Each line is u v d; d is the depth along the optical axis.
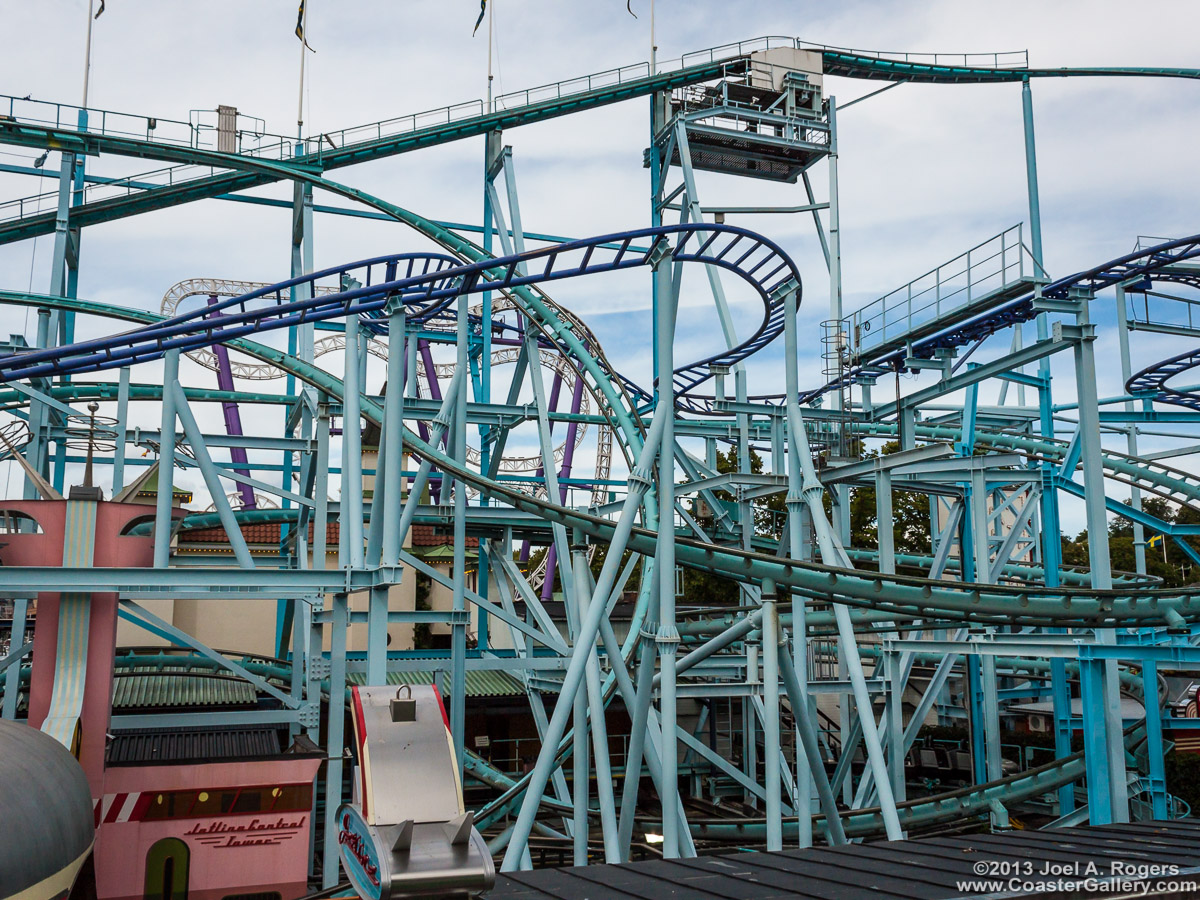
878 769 18.06
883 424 36.00
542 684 26.66
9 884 11.63
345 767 27.55
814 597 19.27
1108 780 19.70
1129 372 34.62
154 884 18.97
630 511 17.42
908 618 24.91
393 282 19.00
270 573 18.25
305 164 30.84
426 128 32.12
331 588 18.59
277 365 25.27
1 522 24.42
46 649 18.17
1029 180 36.50
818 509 20.16
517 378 31.72
